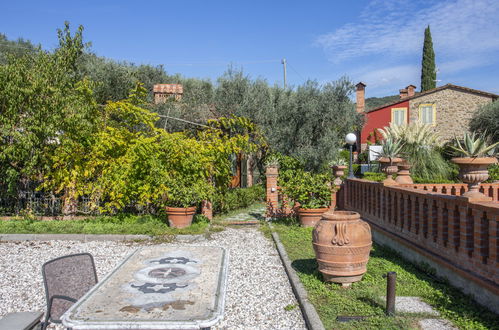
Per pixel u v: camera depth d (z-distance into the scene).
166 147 10.68
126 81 18.77
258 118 14.76
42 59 10.14
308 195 10.66
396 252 7.48
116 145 10.80
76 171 10.58
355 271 5.57
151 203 11.18
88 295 3.36
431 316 4.53
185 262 4.34
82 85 10.53
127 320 2.85
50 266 3.91
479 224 4.84
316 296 5.26
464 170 5.15
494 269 4.54
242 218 12.33
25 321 3.66
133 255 4.65
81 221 10.48
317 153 14.36
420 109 32.16
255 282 6.25
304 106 14.56
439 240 5.86
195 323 2.81
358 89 34.00
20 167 10.82
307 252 7.78
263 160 16.36
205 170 11.32
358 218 5.75
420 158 17.38
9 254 8.16
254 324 4.71
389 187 7.98
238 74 15.62
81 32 10.77
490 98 30.67
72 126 9.93
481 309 4.60
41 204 10.99
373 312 4.65
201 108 15.70
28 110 9.69
